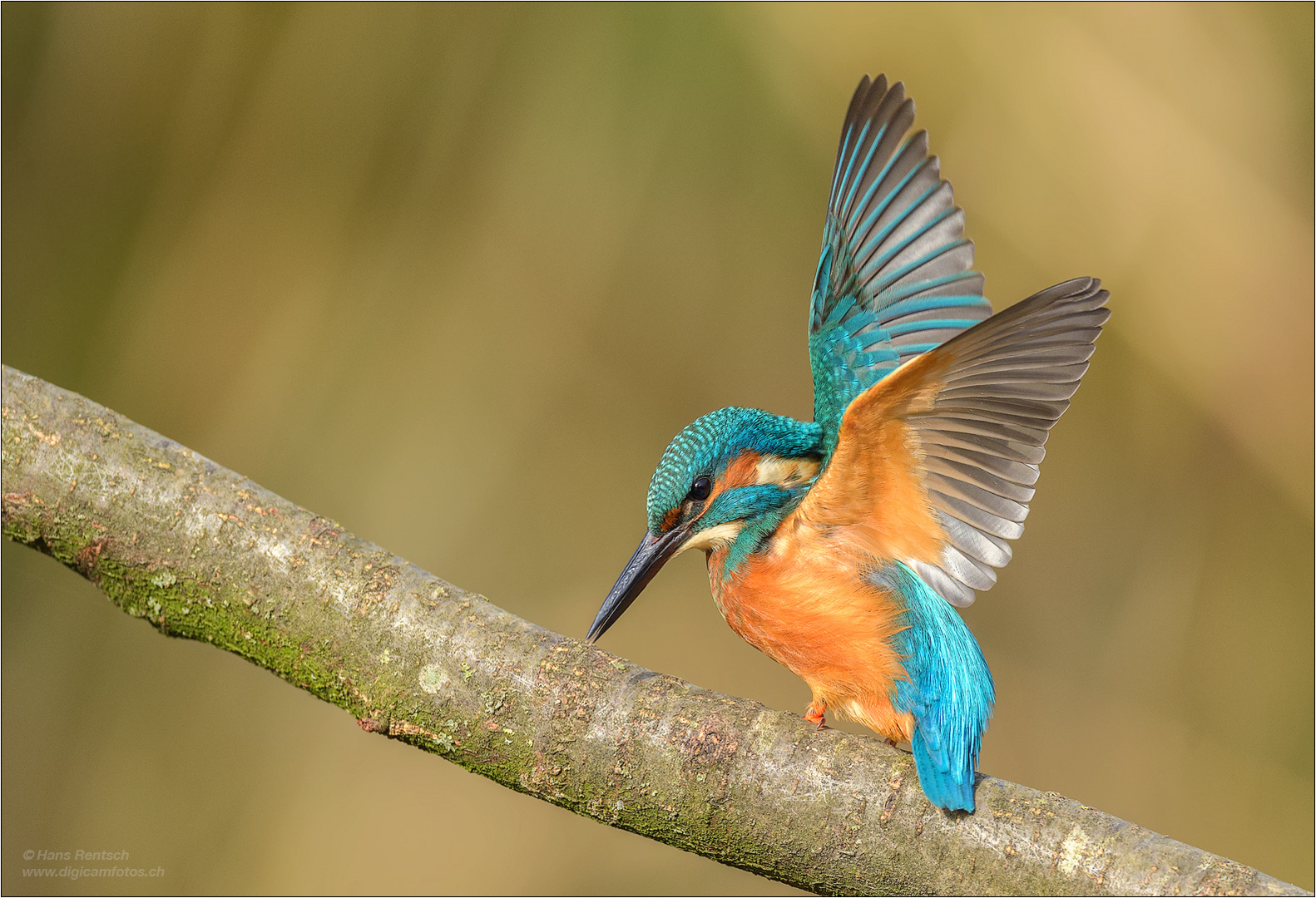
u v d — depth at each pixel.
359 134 12.17
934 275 6.50
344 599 5.01
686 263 12.67
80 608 11.32
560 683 4.79
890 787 4.56
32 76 11.48
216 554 5.13
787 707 12.24
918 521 5.49
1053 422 4.76
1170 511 12.41
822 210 12.73
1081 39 11.53
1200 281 11.43
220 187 11.92
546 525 12.43
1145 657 12.12
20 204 11.50
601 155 12.45
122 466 5.26
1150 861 4.27
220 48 11.76
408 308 12.32
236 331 11.95
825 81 12.04
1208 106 11.41
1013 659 12.27
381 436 12.16
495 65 12.31
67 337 11.59
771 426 6.34
